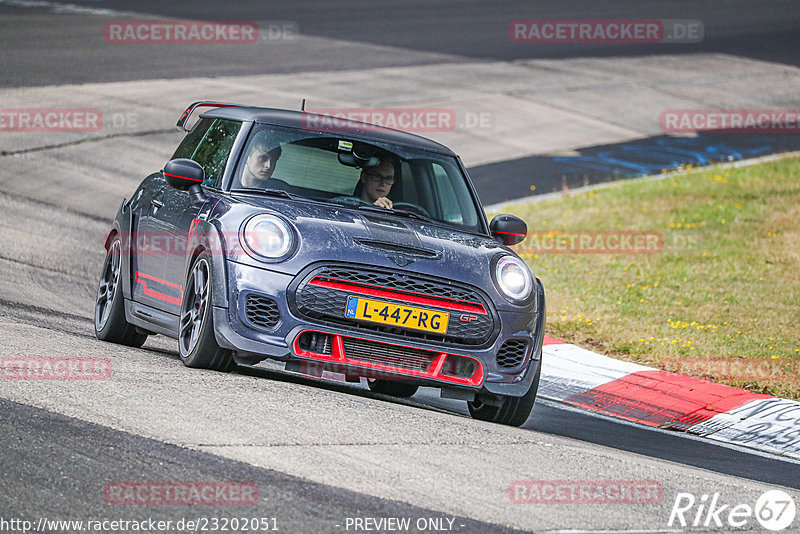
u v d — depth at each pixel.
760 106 100.00
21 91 77.56
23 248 45.00
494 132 83.62
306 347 23.44
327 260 23.50
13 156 62.09
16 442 17.44
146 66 91.31
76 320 33.66
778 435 28.81
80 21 110.25
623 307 43.94
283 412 20.94
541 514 16.94
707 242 56.88
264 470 17.28
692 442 27.73
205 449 18.02
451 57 109.38
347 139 27.91
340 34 117.31
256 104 81.44
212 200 25.75
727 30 135.00
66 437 17.92
